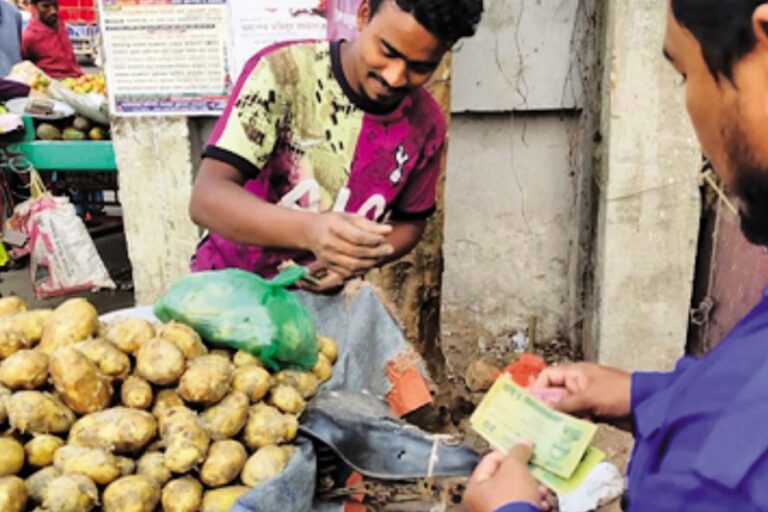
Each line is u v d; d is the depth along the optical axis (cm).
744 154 86
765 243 91
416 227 220
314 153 194
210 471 135
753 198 88
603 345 349
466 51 354
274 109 185
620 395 142
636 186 327
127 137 350
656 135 320
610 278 340
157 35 334
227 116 184
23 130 432
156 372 143
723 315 324
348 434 145
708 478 85
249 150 183
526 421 132
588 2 346
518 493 112
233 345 154
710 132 89
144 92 342
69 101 434
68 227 415
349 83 187
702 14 83
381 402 163
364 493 160
